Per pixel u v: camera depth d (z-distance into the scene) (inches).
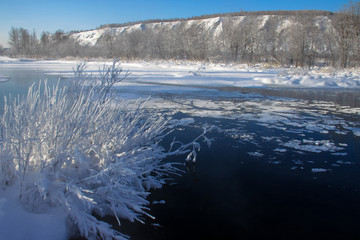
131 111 163.5
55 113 117.2
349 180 147.6
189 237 103.2
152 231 106.1
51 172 107.4
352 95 442.6
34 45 2333.9
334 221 113.2
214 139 211.6
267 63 1156.5
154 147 157.1
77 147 112.6
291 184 143.2
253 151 188.1
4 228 81.4
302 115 293.4
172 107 328.5
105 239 97.1
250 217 115.6
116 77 148.2
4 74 728.3
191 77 684.7
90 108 126.0
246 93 453.7
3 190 101.0
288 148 193.5
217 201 127.3
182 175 153.2
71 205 99.2
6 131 111.5
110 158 118.7
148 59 1418.6
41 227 90.0
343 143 204.1
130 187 122.6
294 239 102.8
